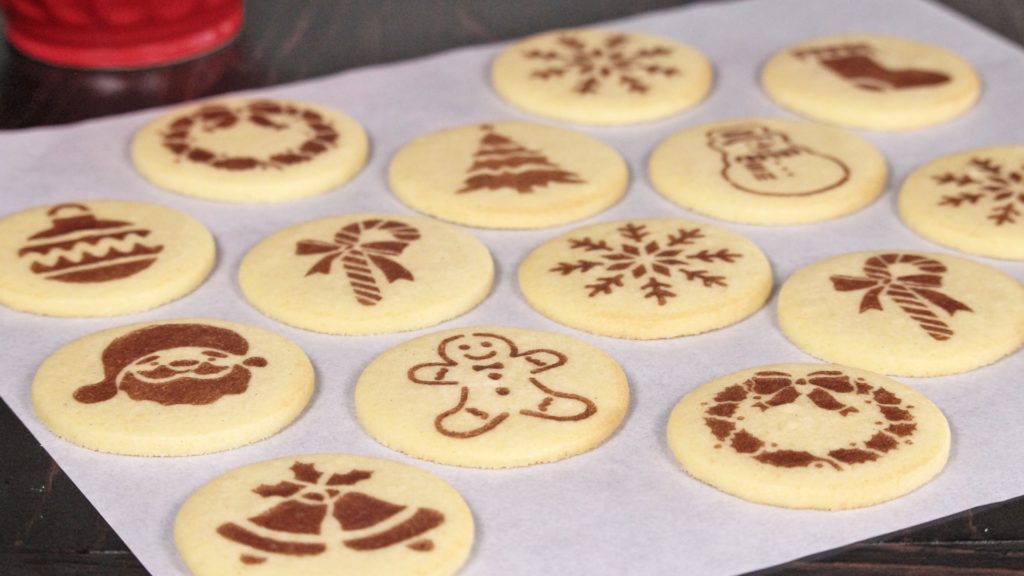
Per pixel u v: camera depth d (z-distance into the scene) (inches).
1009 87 30.9
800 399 24.0
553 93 30.3
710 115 30.2
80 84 30.9
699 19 33.1
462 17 33.3
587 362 24.7
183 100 30.5
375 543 22.1
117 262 26.4
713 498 22.9
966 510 22.8
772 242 27.2
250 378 24.4
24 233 27.0
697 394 24.2
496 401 24.0
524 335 25.2
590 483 23.1
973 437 23.8
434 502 22.6
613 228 27.3
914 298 25.8
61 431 23.7
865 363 24.8
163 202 28.0
